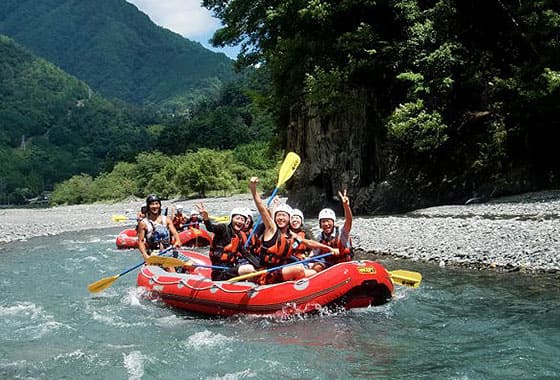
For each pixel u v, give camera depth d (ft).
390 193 74.59
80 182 255.09
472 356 19.81
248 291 26.08
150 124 627.05
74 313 28.94
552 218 48.96
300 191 86.07
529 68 68.39
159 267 32.83
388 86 77.36
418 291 30.09
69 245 62.69
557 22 65.72
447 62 70.18
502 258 36.40
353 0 73.36
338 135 78.89
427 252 41.39
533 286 29.58
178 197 209.87
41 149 552.41
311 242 27.76
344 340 22.21
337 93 73.36
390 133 71.10
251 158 229.25
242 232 28.81
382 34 78.18
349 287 25.43
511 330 22.53
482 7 75.97
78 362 21.01
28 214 141.38
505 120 70.64
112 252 54.65
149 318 27.43
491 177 70.23
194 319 27.04
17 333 25.43
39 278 40.65
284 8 77.36
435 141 69.56
